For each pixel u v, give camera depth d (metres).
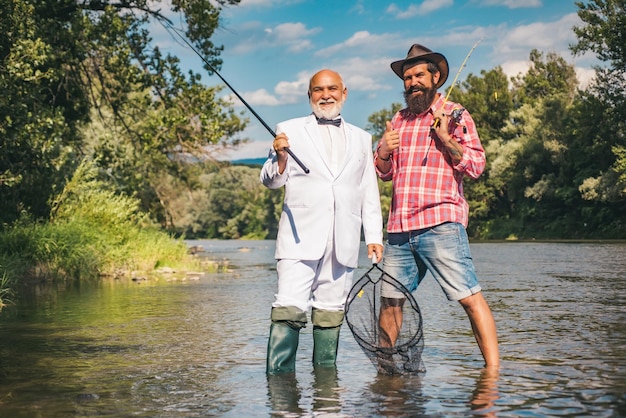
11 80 14.23
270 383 4.19
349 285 4.88
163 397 3.82
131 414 3.45
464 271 4.75
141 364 4.85
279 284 4.70
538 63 67.31
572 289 10.42
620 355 4.94
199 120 21.75
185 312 8.09
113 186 22.39
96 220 18.19
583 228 50.47
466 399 3.66
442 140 4.71
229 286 12.12
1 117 14.29
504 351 5.17
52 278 13.85
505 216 59.94
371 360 4.51
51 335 6.29
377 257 4.82
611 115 45.41
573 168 53.09
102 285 12.41
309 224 4.70
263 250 42.91
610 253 23.41
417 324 4.69
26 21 14.85
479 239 57.12
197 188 26.73
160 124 20.62
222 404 3.64
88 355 5.23
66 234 15.12
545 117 54.56
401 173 4.93
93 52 20.47
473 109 67.00
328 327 4.80
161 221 31.00
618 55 43.38
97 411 3.51
